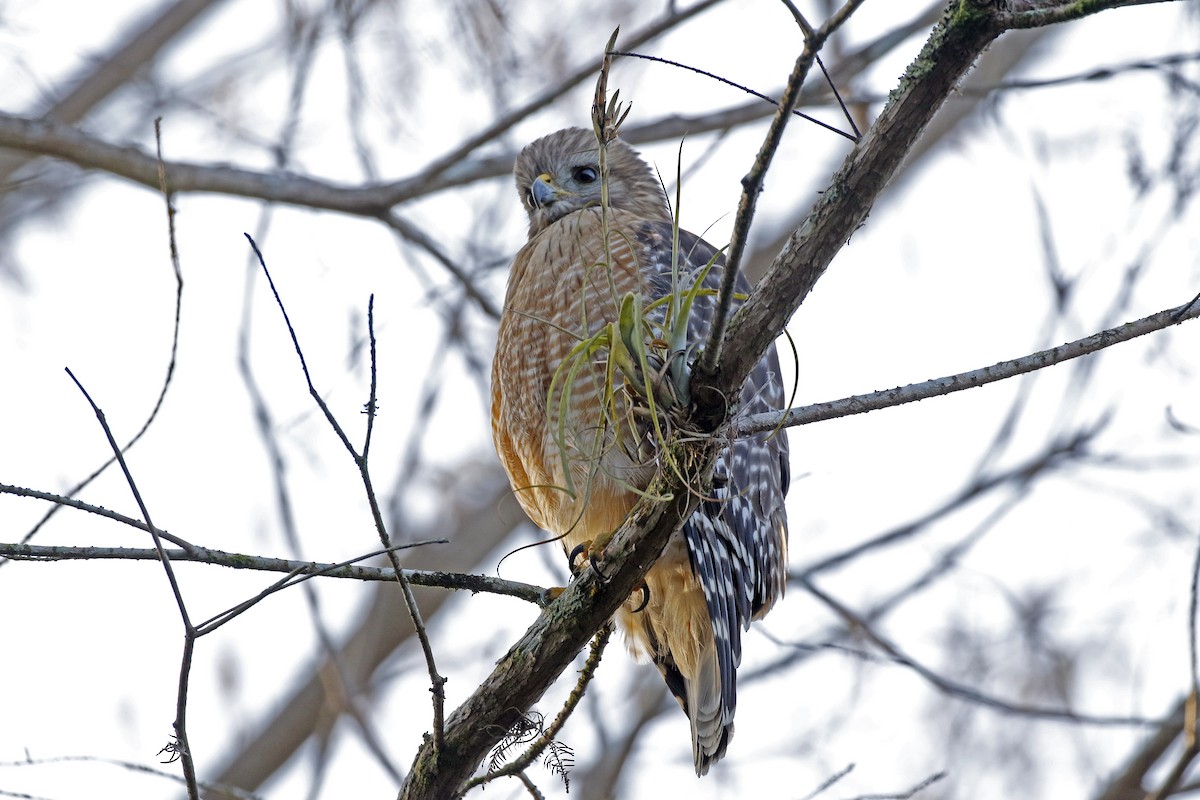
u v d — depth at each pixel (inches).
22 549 260.2
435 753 283.7
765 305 244.8
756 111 535.8
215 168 522.0
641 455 279.3
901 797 374.6
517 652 281.9
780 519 419.2
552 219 465.7
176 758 240.8
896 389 256.5
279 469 464.8
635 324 251.4
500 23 527.8
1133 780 491.8
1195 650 386.3
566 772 278.4
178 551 263.3
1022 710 475.2
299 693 655.8
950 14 228.4
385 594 652.1
